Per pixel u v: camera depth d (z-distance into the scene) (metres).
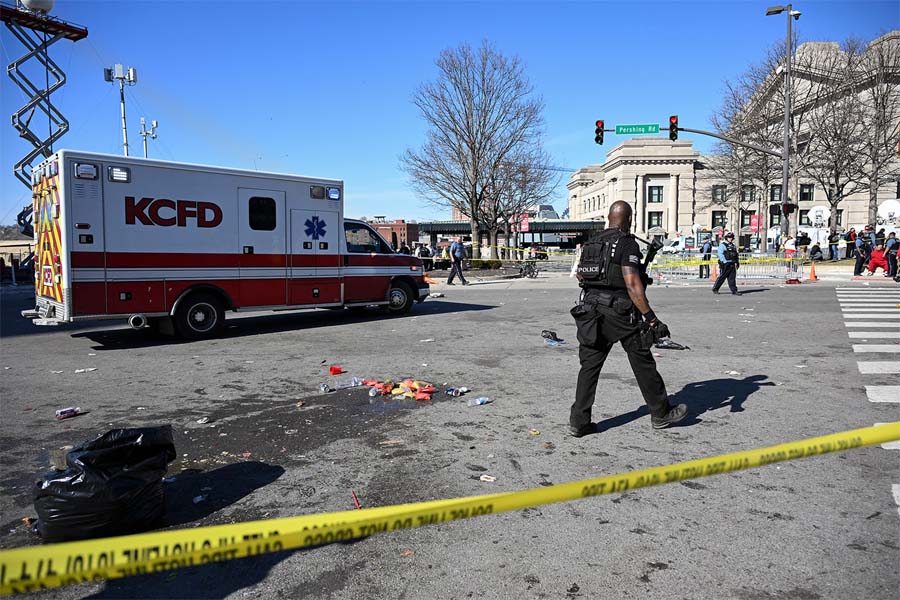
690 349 8.61
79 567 1.59
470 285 22.56
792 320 11.42
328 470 4.29
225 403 6.09
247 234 10.65
